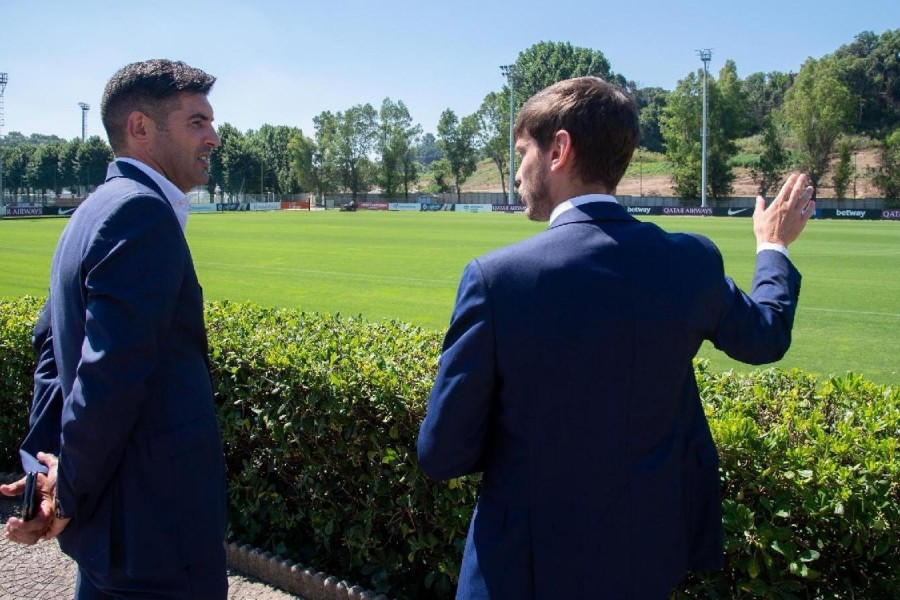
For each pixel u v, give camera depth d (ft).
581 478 5.75
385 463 11.50
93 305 6.39
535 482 5.80
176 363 7.28
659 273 5.83
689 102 265.95
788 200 7.17
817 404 11.84
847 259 74.59
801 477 8.48
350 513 12.45
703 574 8.98
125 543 7.01
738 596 8.93
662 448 6.06
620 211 6.19
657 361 5.77
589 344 5.59
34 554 13.75
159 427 7.08
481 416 5.90
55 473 7.32
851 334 35.70
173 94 7.61
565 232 5.92
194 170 8.04
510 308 5.64
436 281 55.62
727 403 11.16
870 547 8.28
